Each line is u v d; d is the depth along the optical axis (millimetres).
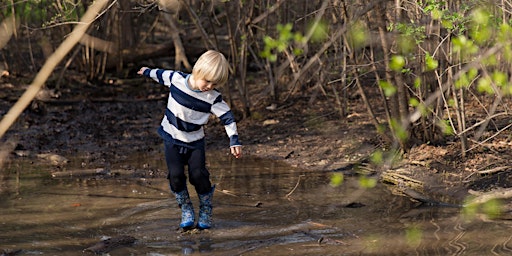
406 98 9461
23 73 16031
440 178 9078
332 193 8820
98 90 15578
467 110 11359
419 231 7199
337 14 10367
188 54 17359
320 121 12414
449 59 9047
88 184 9344
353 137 11250
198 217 7871
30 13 14758
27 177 9688
